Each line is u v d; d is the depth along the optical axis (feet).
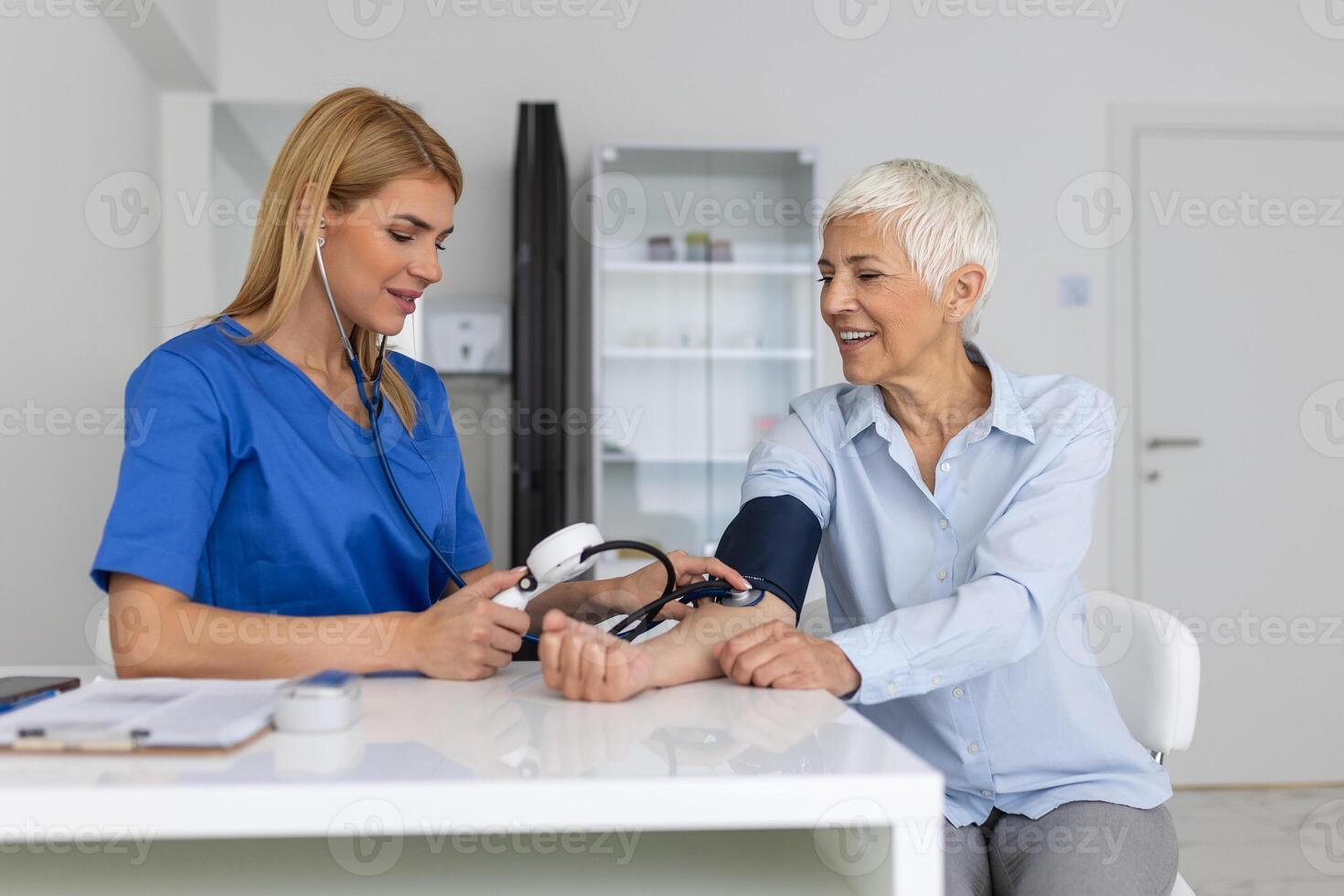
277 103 11.85
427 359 11.65
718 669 3.59
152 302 10.98
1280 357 12.92
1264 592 12.80
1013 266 12.84
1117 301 12.87
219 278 11.97
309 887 2.67
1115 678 4.53
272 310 4.22
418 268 4.33
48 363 7.97
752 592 3.92
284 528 4.17
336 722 2.76
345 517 4.26
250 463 4.13
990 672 4.20
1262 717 12.68
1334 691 12.71
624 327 12.17
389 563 4.47
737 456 12.21
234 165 12.10
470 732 2.77
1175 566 12.77
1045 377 4.55
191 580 3.69
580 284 12.42
